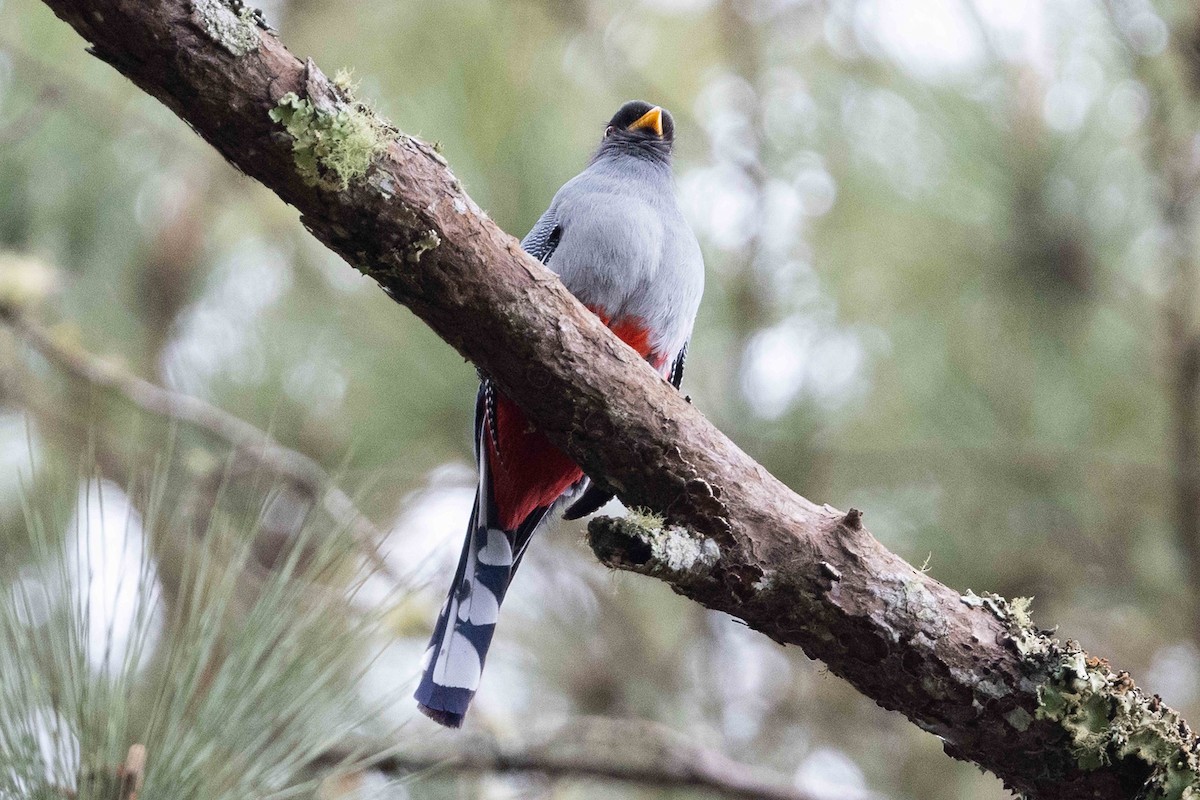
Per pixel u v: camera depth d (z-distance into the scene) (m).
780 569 5.73
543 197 10.08
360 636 5.92
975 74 10.56
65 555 5.37
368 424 10.48
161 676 5.45
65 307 11.25
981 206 10.56
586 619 10.70
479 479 8.09
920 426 10.62
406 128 10.31
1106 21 9.91
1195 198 9.85
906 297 10.88
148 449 9.72
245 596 6.78
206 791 5.26
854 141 10.91
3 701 5.19
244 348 11.40
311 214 5.36
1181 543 10.05
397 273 5.50
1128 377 10.46
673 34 12.44
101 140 11.38
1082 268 10.31
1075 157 10.29
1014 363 10.69
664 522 5.79
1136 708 5.69
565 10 11.28
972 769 11.06
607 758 9.12
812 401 10.63
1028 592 10.42
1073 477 10.41
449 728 7.55
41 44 11.20
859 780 11.16
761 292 11.14
